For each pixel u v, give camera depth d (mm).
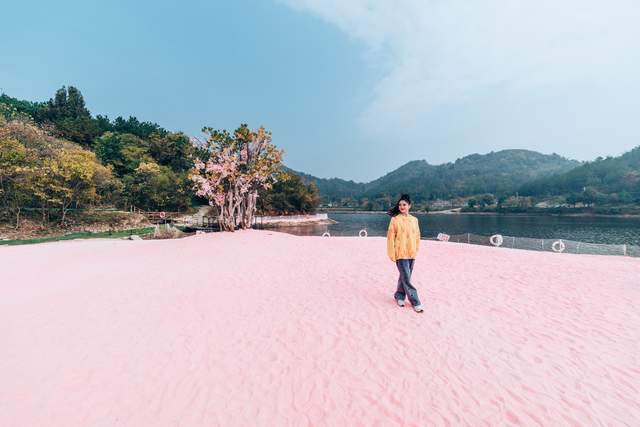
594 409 3020
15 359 4445
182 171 76000
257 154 26750
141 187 56406
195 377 3857
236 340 4844
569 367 3789
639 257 11875
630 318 5336
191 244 17500
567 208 124062
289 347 4547
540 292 6910
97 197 45594
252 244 16328
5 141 32094
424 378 3631
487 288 7305
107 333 5266
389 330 4988
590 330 4867
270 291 7492
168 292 7625
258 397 3416
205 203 75000
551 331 4848
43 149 37125
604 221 90375
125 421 3105
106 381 3836
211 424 3018
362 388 3494
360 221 99625
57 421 3139
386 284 7895
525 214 135250
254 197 27438
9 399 3525
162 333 5195
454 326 5082
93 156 45688
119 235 34438
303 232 60938
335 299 6688
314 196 90812
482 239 19562
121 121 85562
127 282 8750
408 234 5836
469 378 3602
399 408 3133
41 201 35375
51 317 6078
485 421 2902
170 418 3125
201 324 5531
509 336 4684
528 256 12125
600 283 7609
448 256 12133
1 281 9281
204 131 24141
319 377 3748
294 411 3160
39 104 79375
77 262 12414
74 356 4488
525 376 3617
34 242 26312
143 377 3896
